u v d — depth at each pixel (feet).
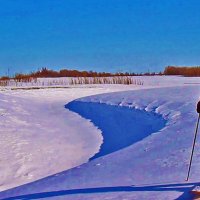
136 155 40.60
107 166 36.76
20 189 32.40
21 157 47.19
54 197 26.86
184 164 32.45
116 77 210.38
